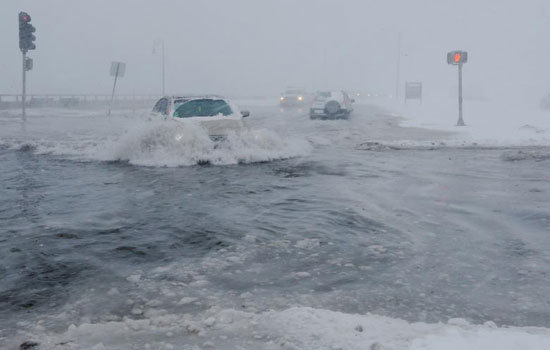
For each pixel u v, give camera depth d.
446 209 7.49
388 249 5.64
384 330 3.56
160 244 5.77
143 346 3.47
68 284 4.66
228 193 8.55
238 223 6.62
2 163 12.09
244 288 4.57
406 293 4.48
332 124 25.72
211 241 5.86
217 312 4.04
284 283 4.68
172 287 4.58
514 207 7.62
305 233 6.19
